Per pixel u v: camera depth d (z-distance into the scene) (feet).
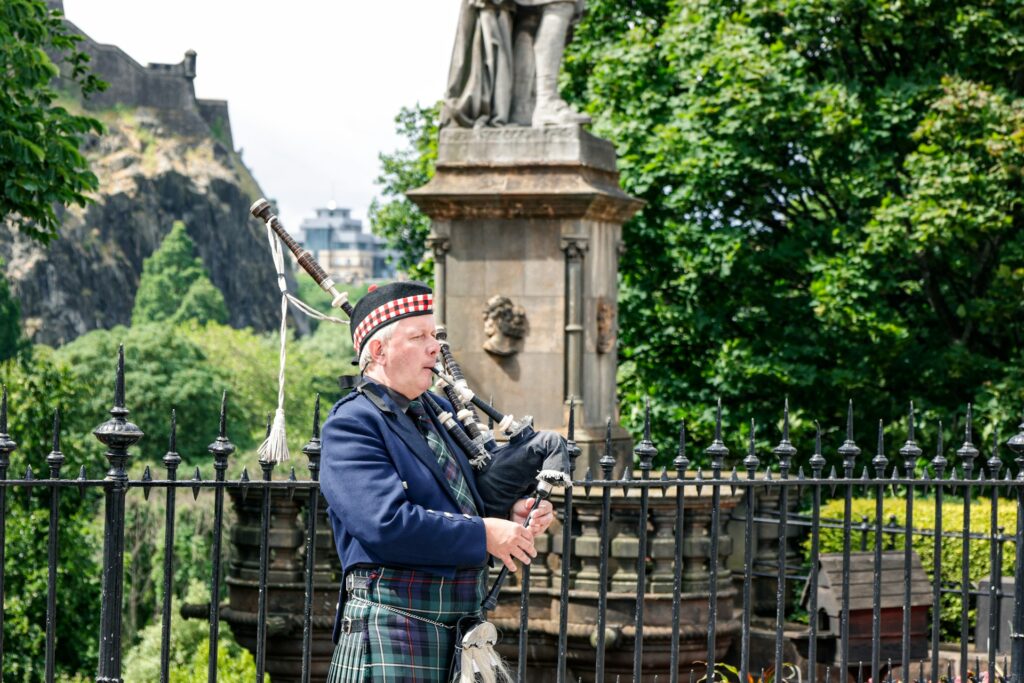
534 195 40.70
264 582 18.28
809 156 66.49
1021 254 62.13
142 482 17.35
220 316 364.79
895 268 64.69
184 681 108.37
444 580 15.28
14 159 50.93
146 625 129.70
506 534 15.11
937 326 68.28
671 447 68.13
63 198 54.80
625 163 65.46
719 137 65.41
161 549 136.87
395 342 15.44
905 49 67.41
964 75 65.00
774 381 65.72
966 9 63.98
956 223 59.67
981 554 42.47
